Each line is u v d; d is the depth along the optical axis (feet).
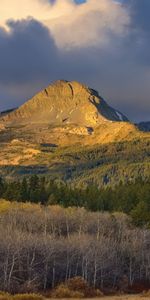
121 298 206.08
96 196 529.04
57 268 260.62
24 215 380.58
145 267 289.94
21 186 530.68
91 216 395.14
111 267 274.36
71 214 399.85
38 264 256.73
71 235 324.19
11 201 491.72
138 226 374.43
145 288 267.18
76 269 257.96
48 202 500.74
